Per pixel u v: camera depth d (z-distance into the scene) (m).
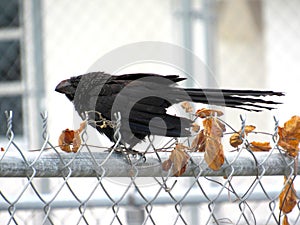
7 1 13.11
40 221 7.59
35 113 9.73
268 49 15.08
